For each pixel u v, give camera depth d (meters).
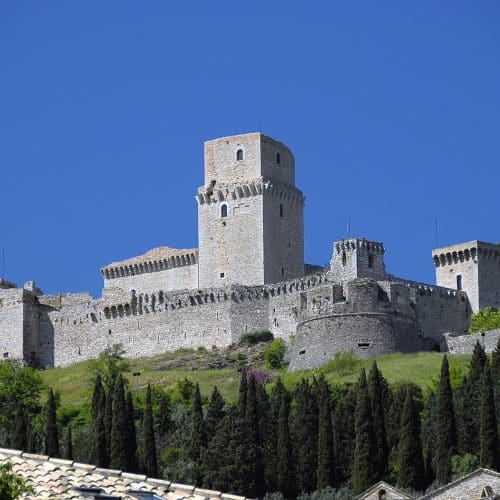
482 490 168.88
